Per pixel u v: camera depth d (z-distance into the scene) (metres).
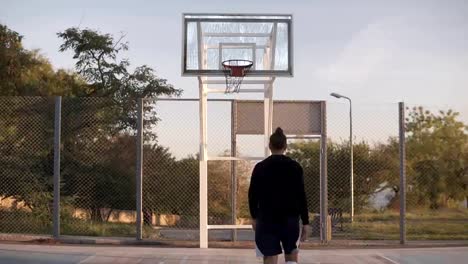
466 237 12.86
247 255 10.13
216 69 11.02
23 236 11.80
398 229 13.91
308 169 14.70
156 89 20.95
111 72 21.34
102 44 21.27
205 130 11.41
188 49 10.99
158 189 12.95
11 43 21.50
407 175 17.41
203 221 11.28
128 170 13.05
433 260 9.65
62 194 12.94
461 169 19.62
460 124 22.05
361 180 15.41
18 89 21.08
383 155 15.39
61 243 11.46
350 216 14.37
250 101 12.09
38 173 12.76
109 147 13.05
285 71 11.00
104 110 13.01
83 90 21.86
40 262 9.18
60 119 11.84
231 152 12.01
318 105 12.22
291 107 12.16
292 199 5.96
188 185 12.95
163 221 13.23
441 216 16.28
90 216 13.11
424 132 21.84
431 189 18.38
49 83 21.56
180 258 9.72
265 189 5.95
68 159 12.95
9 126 12.69
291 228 5.95
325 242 11.97
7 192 12.70
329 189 15.35
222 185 13.10
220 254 10.23
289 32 11.04
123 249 10.69
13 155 12.69
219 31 11.03
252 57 11.06
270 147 6.18
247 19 11.06
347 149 15.32
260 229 5.98
